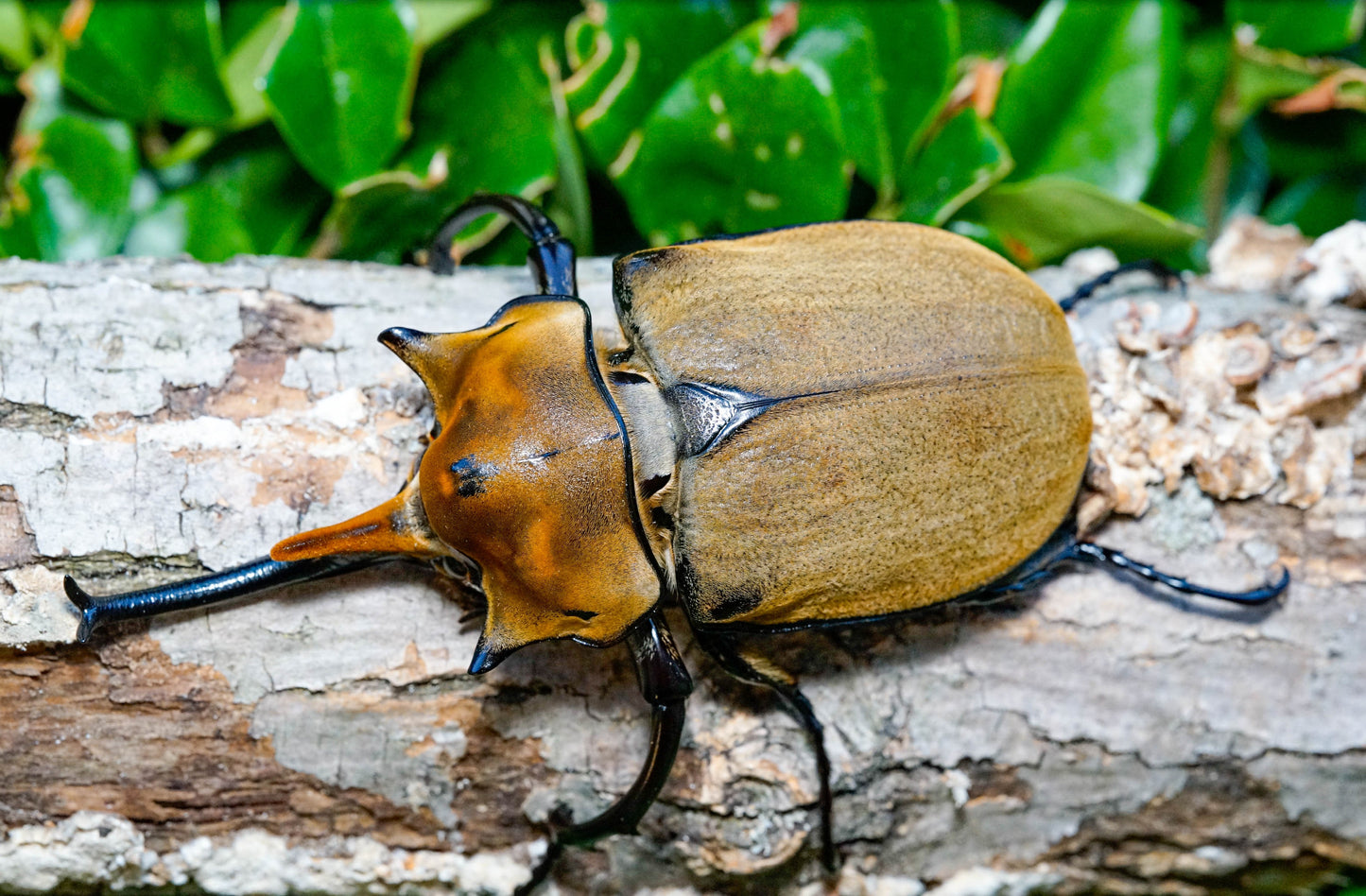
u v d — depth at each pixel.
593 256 0.45
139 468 0.40
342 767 0.40
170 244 0.44
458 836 0.41
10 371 0.40
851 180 0.45
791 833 0.40
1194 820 0.41
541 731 0.40
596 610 0.39
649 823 0.41
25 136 0.43
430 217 0.43
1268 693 0.41
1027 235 0.44
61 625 0.39
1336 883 0.43
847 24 0.43
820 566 0.39
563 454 0.39
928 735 0.41
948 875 0.42
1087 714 0.41
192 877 0.41
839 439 0.39
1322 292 0.42
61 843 0.40
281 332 0.40
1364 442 0.41
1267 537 0.41
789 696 0.40
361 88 0.43
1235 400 0.41
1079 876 0.42
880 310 0.39
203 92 0.43
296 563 0.39
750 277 0.40
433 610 0.40
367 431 0.40
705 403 0.39
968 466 0.39
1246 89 0.45
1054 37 0.44
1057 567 0.41
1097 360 0.41
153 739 0.40
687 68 0.43
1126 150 0.44
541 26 0.44
